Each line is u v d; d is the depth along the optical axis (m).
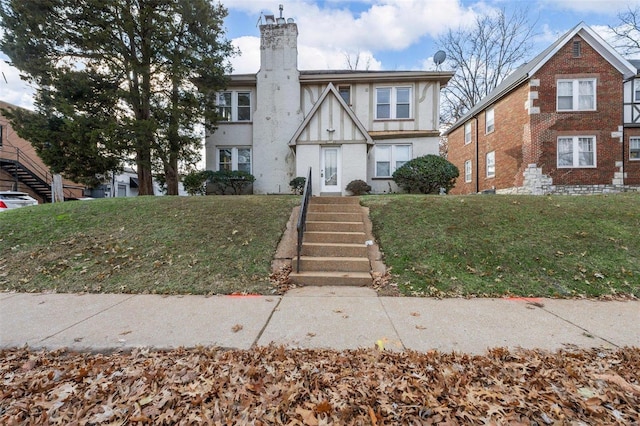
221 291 4.51
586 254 5.22
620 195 8.55
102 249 5.72
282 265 5.39
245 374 2.35
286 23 14.23
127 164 11.66
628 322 3.38
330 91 12.52
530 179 13.67
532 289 4.45
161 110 11.09
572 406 1.99
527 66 15.71
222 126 14.63
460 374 2.33
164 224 6.73
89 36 9.62
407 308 3.86
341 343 2.90
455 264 5.14
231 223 6.78
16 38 9.45
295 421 1.87
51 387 2.22
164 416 1.91
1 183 17.47
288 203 8.20
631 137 15.10
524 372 2.36
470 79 26.11
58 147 10.05
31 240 6.09
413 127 14.00
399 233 6.24
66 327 3.29
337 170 12.70
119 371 2.43
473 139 19.28
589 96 13.43
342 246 5.64
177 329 3.23
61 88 9.85
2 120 17.56
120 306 3.93
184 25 11.27
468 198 8.41
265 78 14.27
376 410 1.97
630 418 1.89
